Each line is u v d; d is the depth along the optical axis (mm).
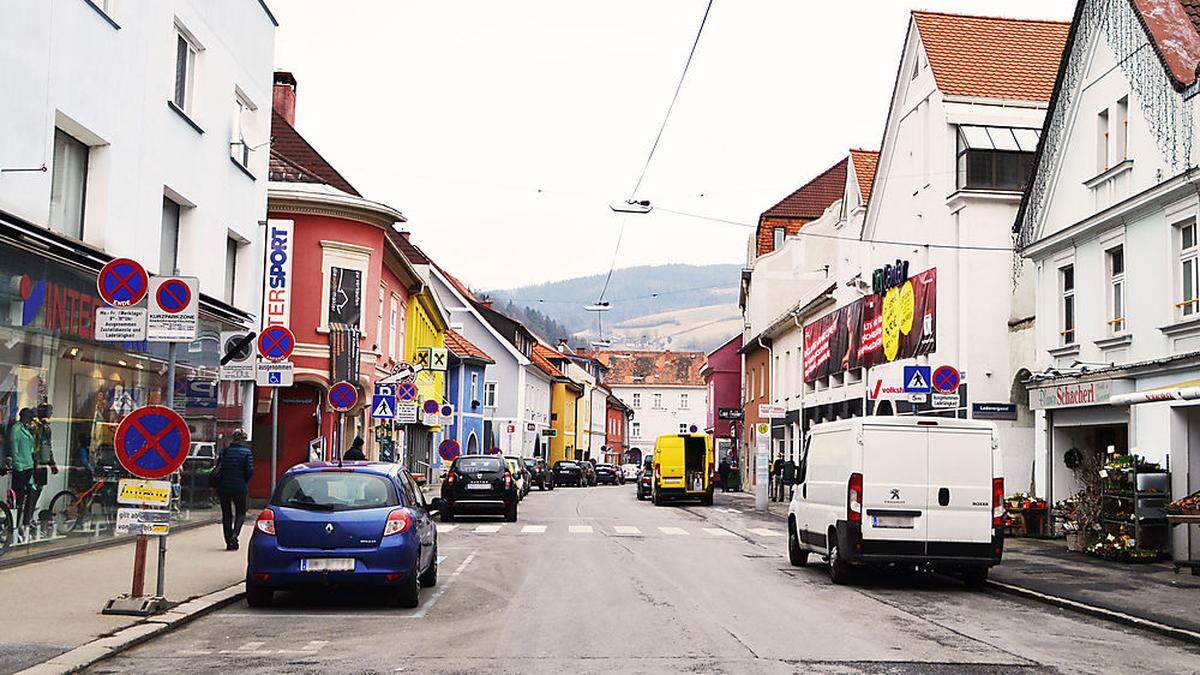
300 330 31062
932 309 29625
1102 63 21484
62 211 16094
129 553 16719
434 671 8930
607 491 62781
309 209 31359
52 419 15641
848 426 16031
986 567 15766
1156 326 19172
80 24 15727
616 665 9219
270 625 11281
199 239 21375
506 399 74125
